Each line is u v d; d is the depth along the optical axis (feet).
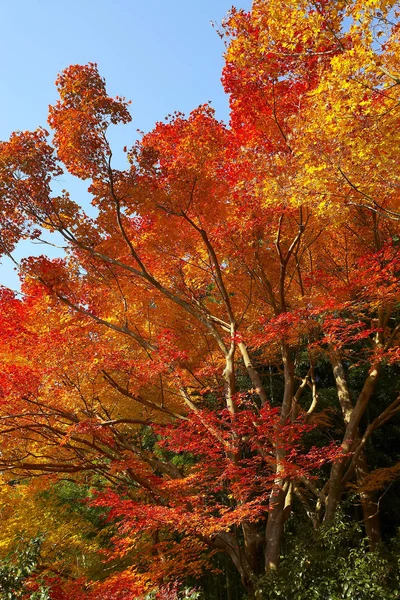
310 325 31.12
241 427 28.32
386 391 54.29
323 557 26.96
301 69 27.84
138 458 33.12
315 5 21.12
